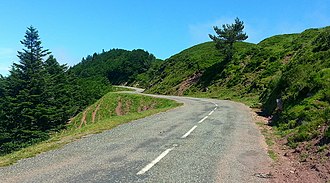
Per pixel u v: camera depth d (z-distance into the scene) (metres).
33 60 58.16
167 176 7.02
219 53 87.69
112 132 14.23
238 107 30.44
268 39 72.62
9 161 8.93
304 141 10.67
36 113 52.09
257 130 14.92
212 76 67.94
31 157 9.47
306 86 16.84
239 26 70.31
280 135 13.20
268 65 53.19
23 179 6.88
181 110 26.95
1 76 67.81
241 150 10.14
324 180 6.96
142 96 66.38
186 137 12.42
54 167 7.92
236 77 58.16
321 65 18.81
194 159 8.70
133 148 10.23
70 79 104.38
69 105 76.50
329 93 14.18
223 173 7.41
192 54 101.00
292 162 8.85
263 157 9.31
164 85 84.94
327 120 11.20
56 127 57.41
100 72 188.12
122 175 7.06
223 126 15.86
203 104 35.28
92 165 8.00
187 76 79.81
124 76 178.38
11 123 52.31
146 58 191.00
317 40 28.56
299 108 15.00
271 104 24.03
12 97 54.62
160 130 14.45
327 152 8.61
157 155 9.16
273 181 7.02
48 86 58.75
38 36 59.44
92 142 11.65
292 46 56.47
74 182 6.54
